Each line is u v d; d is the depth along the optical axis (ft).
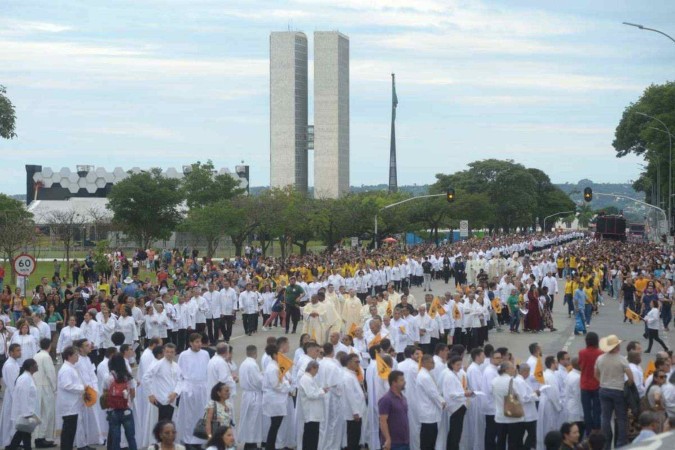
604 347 52.42
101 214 354.95
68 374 55.31
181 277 143.13
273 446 55.57
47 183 442.50
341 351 55.83
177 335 99.66
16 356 59.98
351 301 98.07
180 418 57.67
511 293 120.16
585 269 148.66
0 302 100.48
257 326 121.90
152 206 311.88
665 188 324.19
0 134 163.43
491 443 54.49
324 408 54.08
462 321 99.19
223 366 55.88
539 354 54.49
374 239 267.80
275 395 55.31
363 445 57.62
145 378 56.29
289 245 319.88
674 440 30.07
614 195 292.40
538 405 54.24
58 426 57.31
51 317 100.94
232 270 152.35
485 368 55.42
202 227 254.27
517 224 523.29
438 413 52.47
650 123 333.01
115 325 84.84
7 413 59.26
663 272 155.74
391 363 54.75
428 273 182.50
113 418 53.62
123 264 196.85
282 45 651.66
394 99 645.92
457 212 397.80
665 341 111.14
